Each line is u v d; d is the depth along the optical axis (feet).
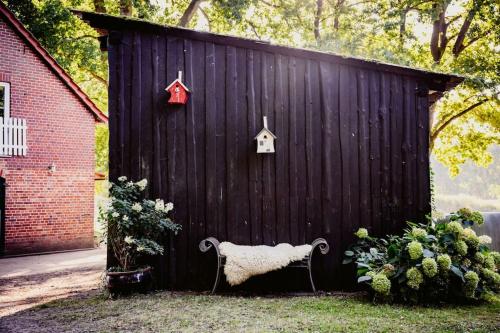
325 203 23.07
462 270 18.60
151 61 21.09
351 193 23.50
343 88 23.81
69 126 45.85
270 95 22.66
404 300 18.17
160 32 21.24
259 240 21.97
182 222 20.98
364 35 52.08
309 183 22.91
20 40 42.52
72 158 46.01
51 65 44.06
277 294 20.76
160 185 20.81
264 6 63.05
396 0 54.85
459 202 99.30
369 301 18.93
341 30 55.83
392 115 24.54
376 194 23.91
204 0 57.57
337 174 23.38
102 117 48.16
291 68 23.08
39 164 43.55
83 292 22.43
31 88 43.19
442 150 70.85
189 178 21.22
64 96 45.57
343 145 23.56
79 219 46.32
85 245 46.60
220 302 18.28
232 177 21.81
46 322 16.11
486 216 31.09
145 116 20.85
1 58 41.29
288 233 22.39
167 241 20.67
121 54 20.71
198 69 21.70
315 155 23.12
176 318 15.76
